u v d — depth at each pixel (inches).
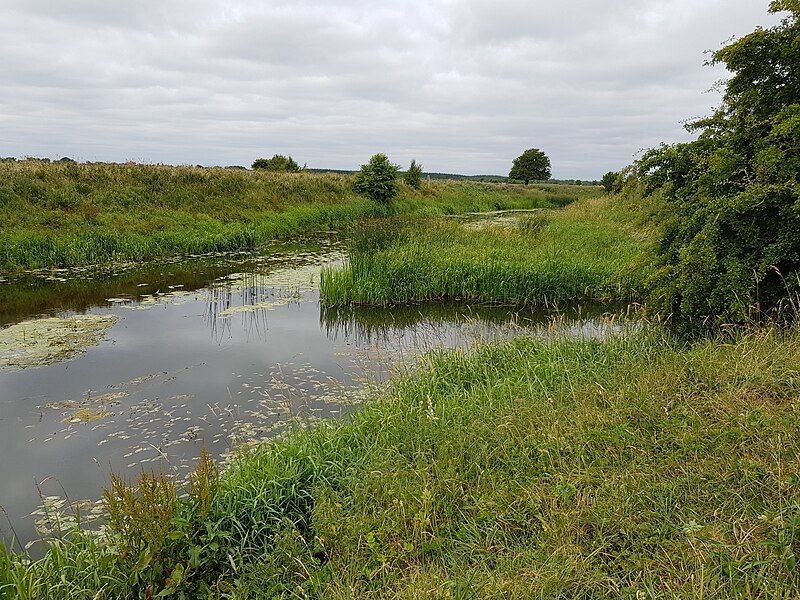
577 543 118.6
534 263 464.4
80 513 168.2
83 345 340.5
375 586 117.3
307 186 1208.2
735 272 219.0
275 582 122.9
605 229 689.6
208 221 834.2
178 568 117.0
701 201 243.4
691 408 157.4
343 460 168.9
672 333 250.2
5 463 199.6
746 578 97.0
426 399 208.7
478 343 273.3
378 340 355.9
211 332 374.3
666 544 113.6
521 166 3075.8
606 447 148.9
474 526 130.3
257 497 146.3
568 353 244.7
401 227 640.4
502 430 167.6
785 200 214.5
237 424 226.4
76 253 624.7
